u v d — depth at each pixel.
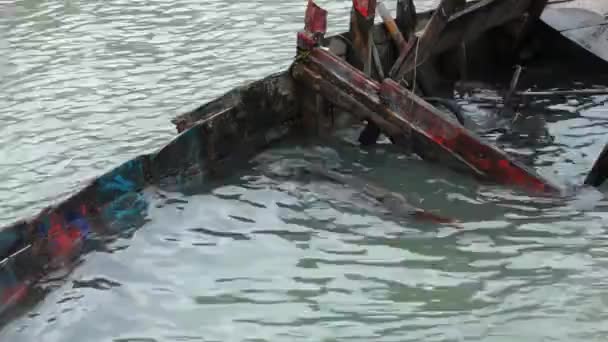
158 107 10.93
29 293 6.38
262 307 6.41
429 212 7.75
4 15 14.95
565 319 6.14
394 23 10.22
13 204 8.58
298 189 8.20
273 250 7.18
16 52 13.16
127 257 7.00
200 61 12.45
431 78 10.75
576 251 7.02
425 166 8.60
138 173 7.48
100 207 7.11
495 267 6.84
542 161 8.89
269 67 12.04
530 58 11.66
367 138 9.04
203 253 7.11
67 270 6.75
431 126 8.24
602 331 5.98
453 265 6.89
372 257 7.05
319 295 6.54
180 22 14.27
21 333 6.09
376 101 8.45
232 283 6.72
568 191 8.08
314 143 9.20
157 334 6.11
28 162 9.56
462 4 9.02
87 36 13.80
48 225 6.57
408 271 6.82
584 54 11.16
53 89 11.70
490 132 9.70
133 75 12.06
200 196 8.00
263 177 8.44
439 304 6.38
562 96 10.52
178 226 7.47
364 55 9.43
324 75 8.72
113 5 15.36
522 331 6.02
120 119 10.62
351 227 7.54
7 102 11.29
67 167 9.40
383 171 8.55
